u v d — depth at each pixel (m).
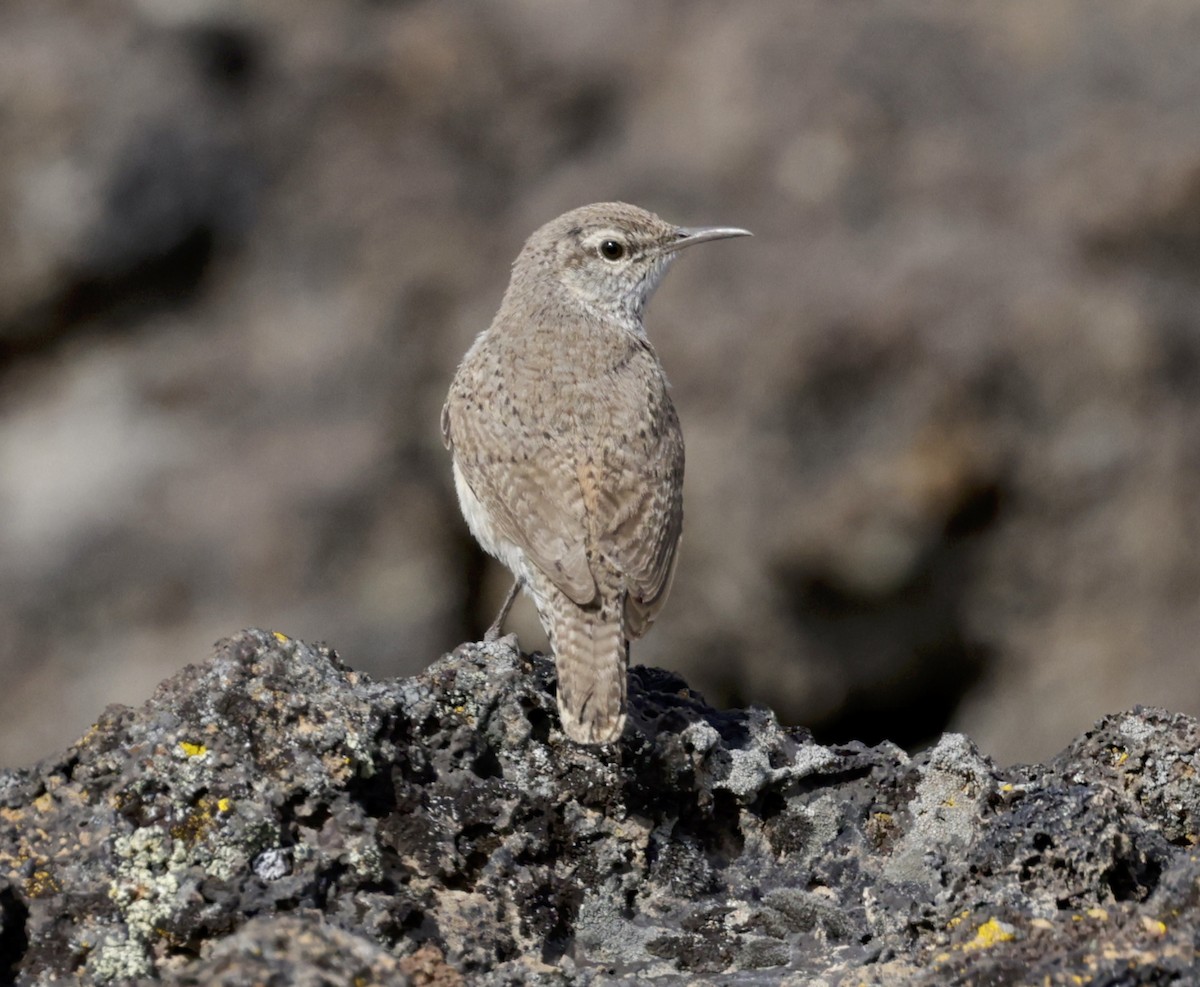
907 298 15.39
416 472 16.45
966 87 17.70
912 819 6.87
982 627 15.02
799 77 17.77
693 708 7.57
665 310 15.70
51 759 6.32
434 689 6.82
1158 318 15.51
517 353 8.51
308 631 15.34
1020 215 16.47
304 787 6.26
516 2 19.95
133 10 18.66
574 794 6.76
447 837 6.50
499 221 17.98
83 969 5.85
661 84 18.62
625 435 8.16
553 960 6.42
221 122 18.22
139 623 15.30
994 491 15.02
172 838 6.11
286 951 5.18
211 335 17.38
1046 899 6.20
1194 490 14.95
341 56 19.11
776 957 6.47
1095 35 18.11
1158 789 6.89
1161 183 16.41
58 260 17.27
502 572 16.34
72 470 16.23
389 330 17.19
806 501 14.90
